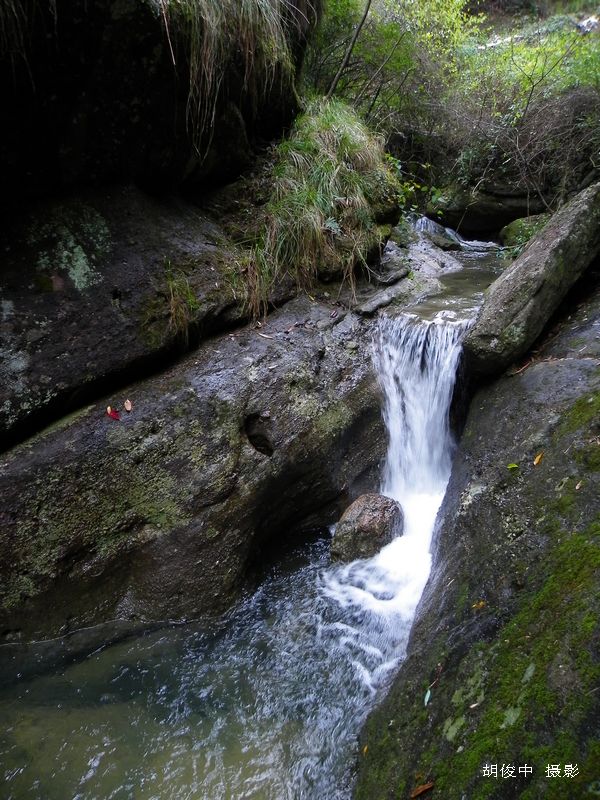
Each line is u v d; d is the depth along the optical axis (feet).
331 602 11.10
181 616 10.69
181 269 12.37
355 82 23.63
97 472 10.52
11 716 8.87
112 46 10.01
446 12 25.29
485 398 11.86
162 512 10.87
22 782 7.88
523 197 25.45
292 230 14.34
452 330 13.39
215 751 8.41
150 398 11.39
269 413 11.94
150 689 9.48
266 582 11.90
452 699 6.68
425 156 28.78
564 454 8.62
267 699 9.25
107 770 8.09
